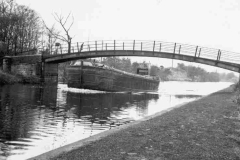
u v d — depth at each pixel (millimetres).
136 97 29047
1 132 9750
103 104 20703
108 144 6215
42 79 41094
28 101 19406
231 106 14570
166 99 28172
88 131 10711
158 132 7582
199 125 8773
